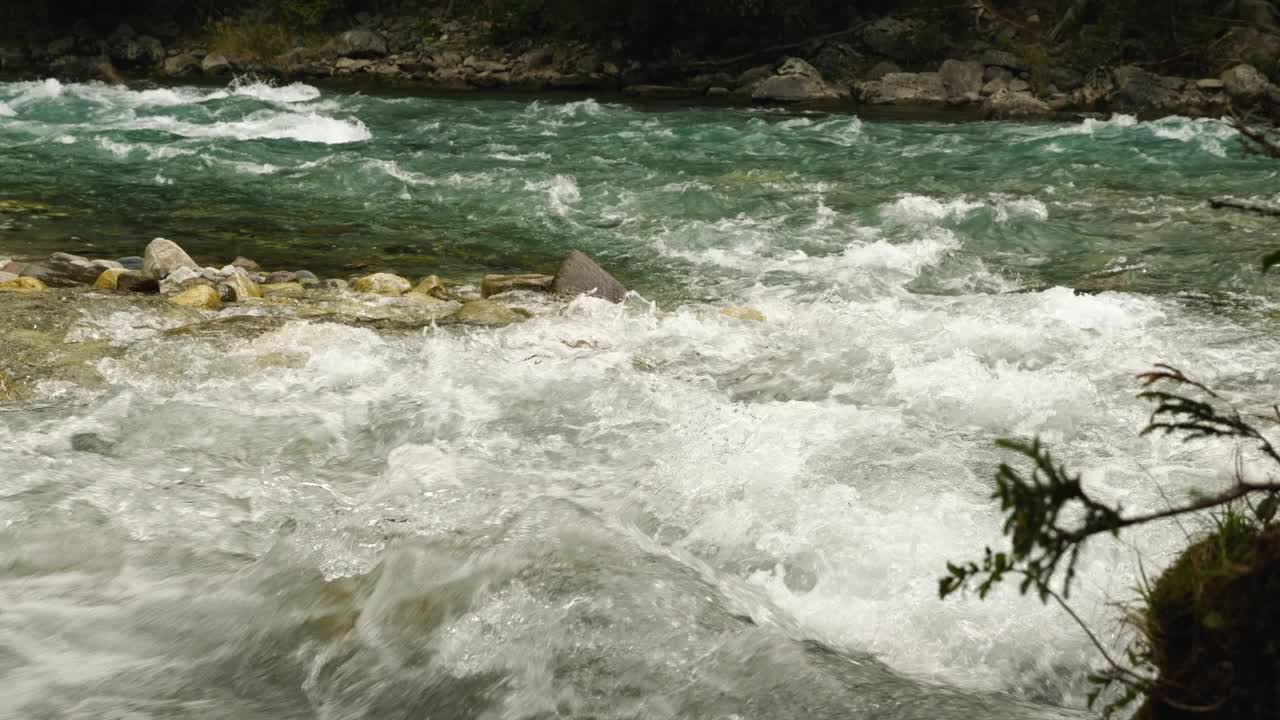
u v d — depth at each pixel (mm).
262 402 5367
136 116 16922
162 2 26938
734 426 4949
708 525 4066
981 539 3877
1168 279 8305
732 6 22000
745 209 10891
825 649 3207
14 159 13133
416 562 3750
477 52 24031
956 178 12461
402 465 4617
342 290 7992
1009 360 5969
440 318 6918
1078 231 9922
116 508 4344
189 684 3381
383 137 15398
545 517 3957
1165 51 19859
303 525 4082
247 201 11359
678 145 14812
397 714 3199
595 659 3225
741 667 3119
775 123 16969
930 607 3492
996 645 3316
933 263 8930
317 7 25750
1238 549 2076
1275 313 7195
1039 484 1633
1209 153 13844
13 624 3670
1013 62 20266
